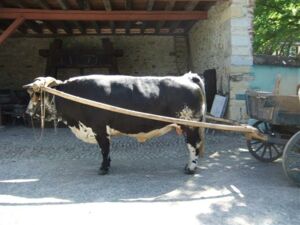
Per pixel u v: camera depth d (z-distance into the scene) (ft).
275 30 42.73
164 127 18.86
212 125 17.81
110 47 45.42
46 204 14.97
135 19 36.06
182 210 14.21
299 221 13.16
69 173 19.56
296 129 18.70
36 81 18.33
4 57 48.19
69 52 45.24
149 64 49.06
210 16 36.35
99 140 18.98
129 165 21.06
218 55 34.24
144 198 15.56
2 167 20.99
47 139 29.78
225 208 14.39
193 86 18.93
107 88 18.78
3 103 41.86
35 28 43.78
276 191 16.33
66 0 32.48
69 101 18.76
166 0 31.91
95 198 15.60
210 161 21.91
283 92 31.01
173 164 21.25
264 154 21.24
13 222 13.26
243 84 30.53
